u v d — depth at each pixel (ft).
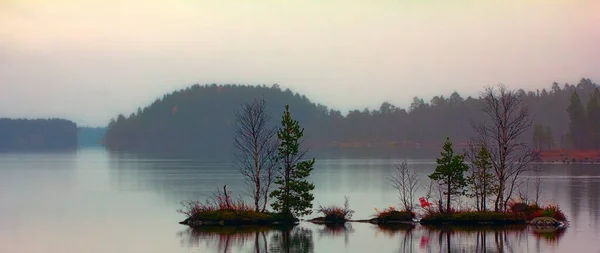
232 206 146.10
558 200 194.70
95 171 436.35
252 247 109.70
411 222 138.10
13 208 190.60
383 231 126.72
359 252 104.73
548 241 112.98
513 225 133.39
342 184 293.23
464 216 135.33
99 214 172.35
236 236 120.98
